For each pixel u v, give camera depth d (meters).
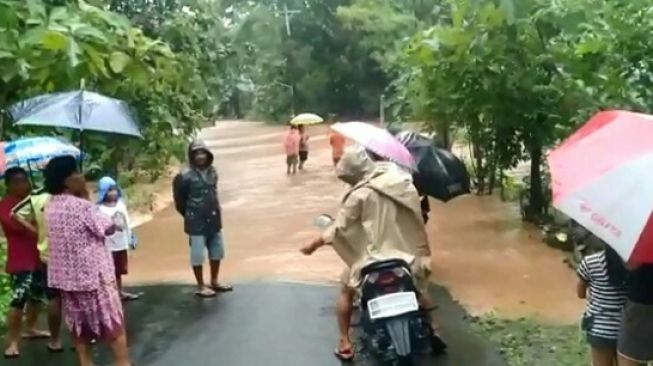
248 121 55.44
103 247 5.47
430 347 6.16
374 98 45.12
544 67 11.25
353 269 5.62
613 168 3.47
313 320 7.26
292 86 47.56
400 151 6.19
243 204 15.96
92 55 7.04
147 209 15.15
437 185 7.85
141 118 14.45
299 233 12.38
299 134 22.33
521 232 11.92
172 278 9.24
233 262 10.17
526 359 6.05
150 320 7.36
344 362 6.04
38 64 6.86
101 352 6.37
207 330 7.00
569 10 9.98
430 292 8.38
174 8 18.12
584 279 4.58
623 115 3.94
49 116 6.36
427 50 11.74
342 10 38.25
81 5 7.66
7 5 6.52
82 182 5.47
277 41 46.94
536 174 12.56
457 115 13.38
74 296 5.38
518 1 10.31
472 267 9.66
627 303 4.10
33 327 6.71
